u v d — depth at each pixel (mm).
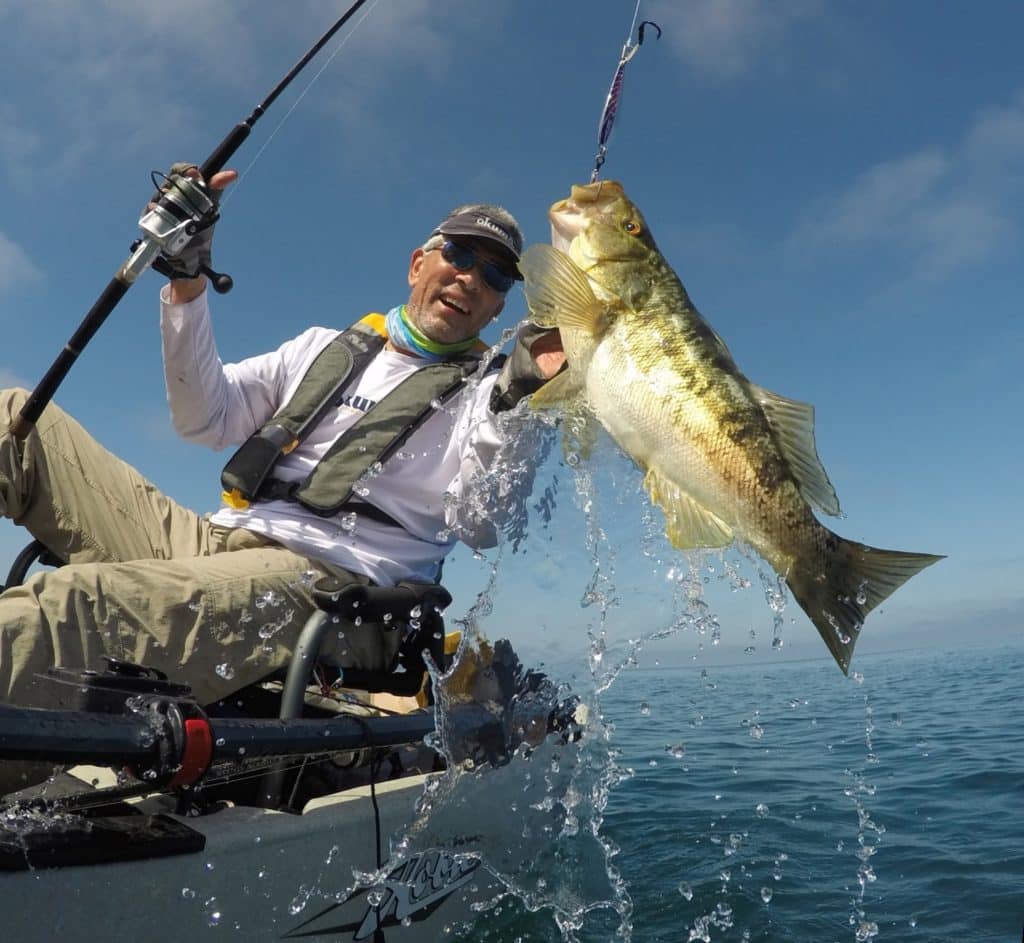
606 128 1338
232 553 1219
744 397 1115
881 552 1043
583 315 1177
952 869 1468
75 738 787
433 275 1427
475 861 1278
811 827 1755
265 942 979
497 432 1293
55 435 1325
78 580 1054
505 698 1270
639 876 1470
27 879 790
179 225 1188
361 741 1063
